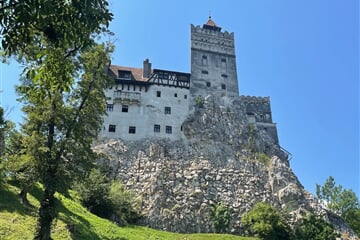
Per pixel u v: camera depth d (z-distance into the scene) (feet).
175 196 239.50
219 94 308.40
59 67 46.01
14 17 34.63
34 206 129.90
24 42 38.11
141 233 181.78
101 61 118.21
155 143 270.05
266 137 317.22
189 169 260.21
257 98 358.64
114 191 208.85
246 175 266.77
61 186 100.53
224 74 318.45
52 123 107.55
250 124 305.12
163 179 245.65
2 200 122.62
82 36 38.65
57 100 105.40
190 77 306.96
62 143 104.53
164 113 286.46
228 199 248.11
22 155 104.37
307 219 234.17
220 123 291.58
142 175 249.14
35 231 100.58
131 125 275.39
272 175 269.44
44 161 101.09
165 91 294.46
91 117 113.19
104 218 187.93
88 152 111.04
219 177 259.80
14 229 105.70
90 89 115.34
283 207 252.01
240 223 234.38
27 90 52.65
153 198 230.89
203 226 226.79
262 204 235.81
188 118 288.51
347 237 252.42
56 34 37.93
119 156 256.32
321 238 220.02
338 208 307.37
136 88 290.15
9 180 141.69
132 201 224.53
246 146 288.10
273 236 214.69
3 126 131.85
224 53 329.11
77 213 152.97
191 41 326.44
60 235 117.29
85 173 110.42
